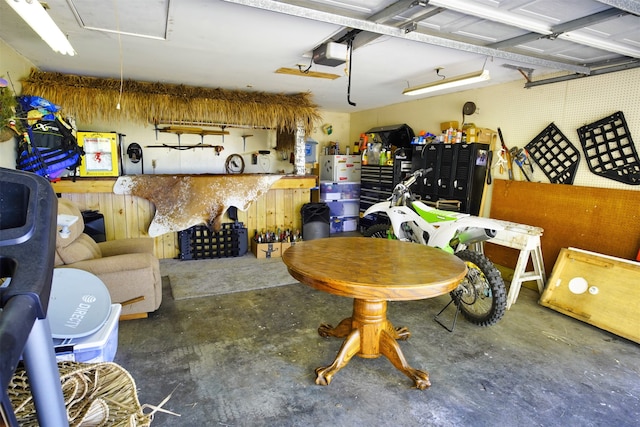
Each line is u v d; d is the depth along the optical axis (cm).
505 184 403
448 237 310
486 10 197
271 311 312
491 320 279
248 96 479
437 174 454
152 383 210
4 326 46
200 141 594
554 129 357
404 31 226
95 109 405
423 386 207
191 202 454
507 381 219
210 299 337
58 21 240
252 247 503
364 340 225
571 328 289
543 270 344
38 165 305
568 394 208
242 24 242
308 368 228
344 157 628
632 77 299
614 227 310
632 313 273
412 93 424
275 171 651
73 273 198
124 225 443
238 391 204
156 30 256
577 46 262
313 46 291
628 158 305
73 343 173
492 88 420
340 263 209
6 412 44
